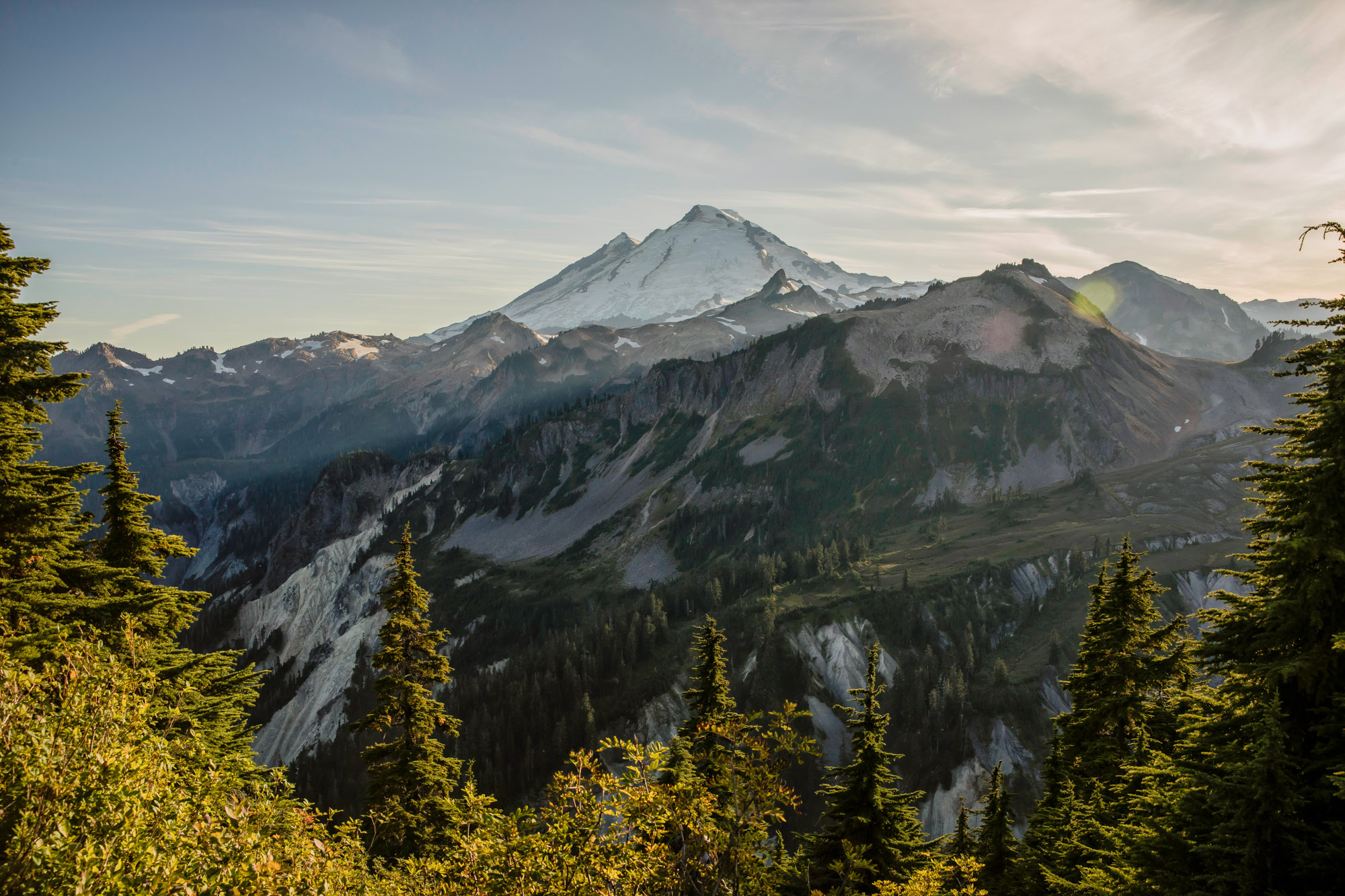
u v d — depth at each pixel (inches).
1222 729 858.8
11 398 982.4
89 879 481.7
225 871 554.9
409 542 1401.3
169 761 670.5
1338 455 802.2
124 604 999.6
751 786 741.9
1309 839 735.7
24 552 965.8
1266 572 849.5
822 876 1198.9
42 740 565.6
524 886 668.7
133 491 1203.9
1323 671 770.8
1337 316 837.2
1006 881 1267.2
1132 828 884.6
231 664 1122.7
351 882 780.0
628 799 698.8
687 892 727.1
